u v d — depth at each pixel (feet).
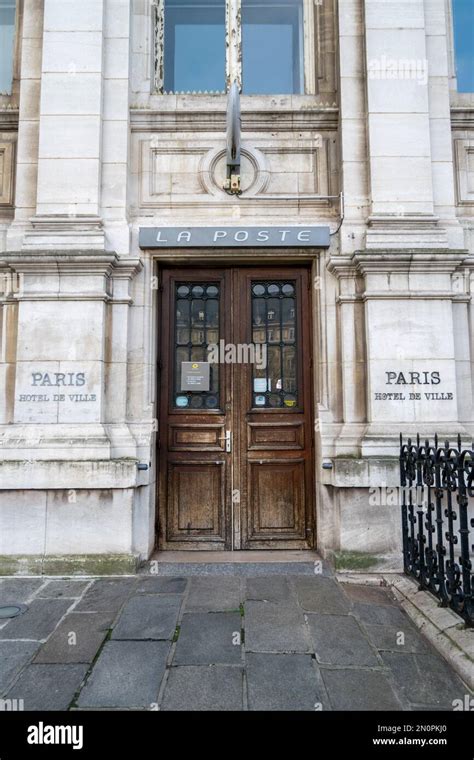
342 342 16.11
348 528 14.82
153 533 16.28
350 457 15.34
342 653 9.93
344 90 16.96
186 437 16.99
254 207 17.13
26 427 15.07
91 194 16.16
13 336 16.02
